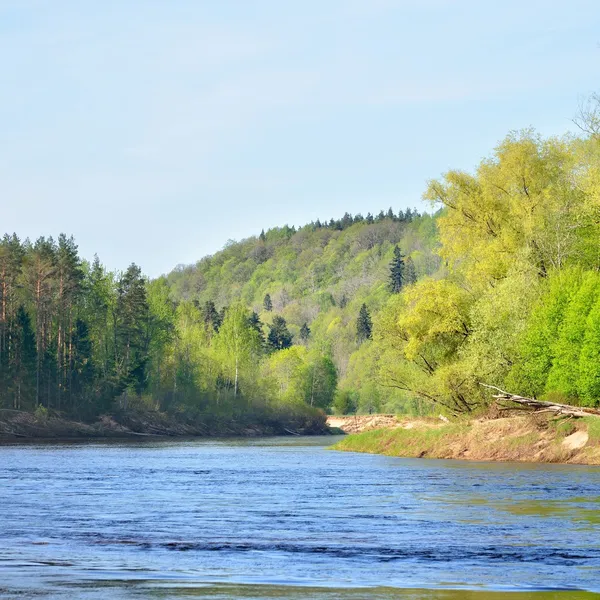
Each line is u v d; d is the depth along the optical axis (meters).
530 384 84.06
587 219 88.50
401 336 101.88
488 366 84.75
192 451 109.31
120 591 22.30
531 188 94.94
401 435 94.50
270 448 120.62
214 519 37.22
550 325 82.00
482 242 95.06
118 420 182.25
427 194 99.31
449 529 33.38
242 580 23.89
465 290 96.75
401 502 43.25
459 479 56.28
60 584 23.27
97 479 60.53
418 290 95.56
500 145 96.69
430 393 96.88
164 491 50.91
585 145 95.88
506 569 25.38
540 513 37.91
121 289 199.25
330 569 25.52
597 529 33.12
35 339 184.62
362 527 34.25
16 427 156.75
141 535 32.44
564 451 73.62
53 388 175.00
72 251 184.50
